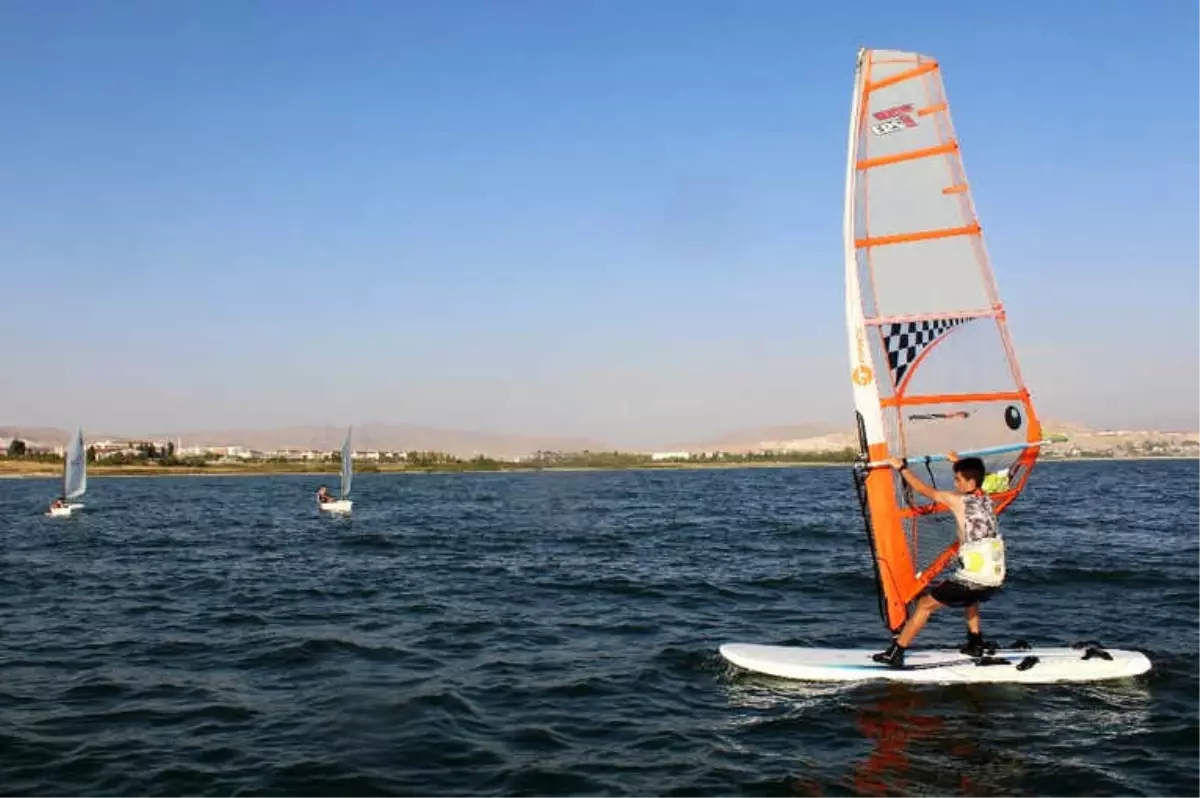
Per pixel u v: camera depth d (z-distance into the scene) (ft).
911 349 34.86
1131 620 50.39
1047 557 79.46
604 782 26.73
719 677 38.96
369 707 34.73
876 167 35.01
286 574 77.61
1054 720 31.83
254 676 40.01
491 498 244.63
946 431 34.63
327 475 584.81
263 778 27.09
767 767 27.86
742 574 73.26
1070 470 479.41
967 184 33.71
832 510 165.48
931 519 36.58
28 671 41.19
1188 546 88.74
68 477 176.76
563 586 68.13
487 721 32.89
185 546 106.42
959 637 47.01
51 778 27.14
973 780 26.68
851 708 33.60
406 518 157.48
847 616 53.83
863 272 35.32
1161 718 31.96
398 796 25.68
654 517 150.00
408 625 52.24
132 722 32.91
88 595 65.51
